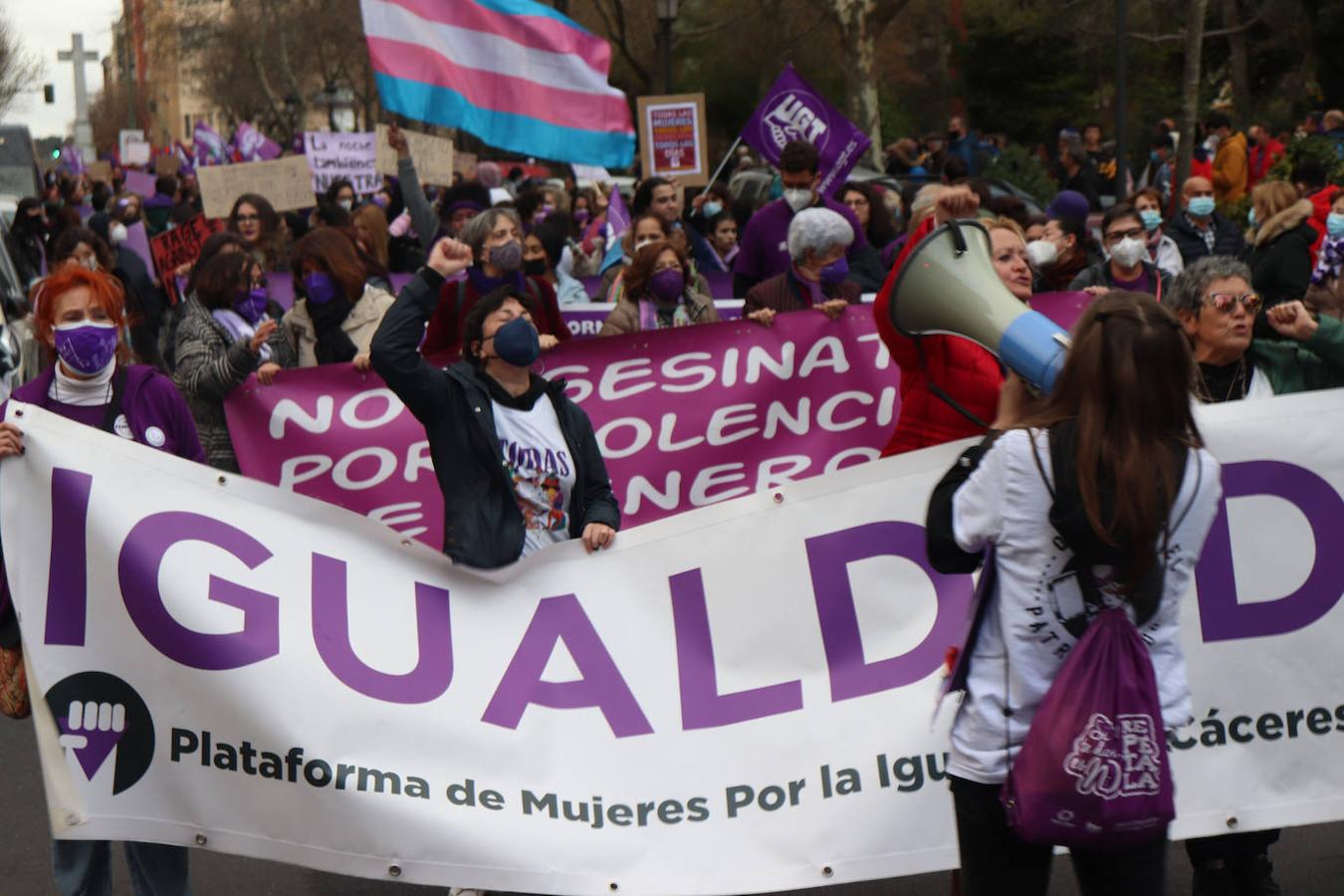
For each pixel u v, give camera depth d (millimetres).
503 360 4578
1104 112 39344
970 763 3266
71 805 4133
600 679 4410
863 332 6719
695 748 4391
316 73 69500
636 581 4484
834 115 11344
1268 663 4488
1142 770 3088
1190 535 3193
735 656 4473
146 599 4215
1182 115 22656
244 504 4328
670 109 14562
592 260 13766
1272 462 4523
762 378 6703
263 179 13547
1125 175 23297
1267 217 9547
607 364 6641
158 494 4281
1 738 6590
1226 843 4562
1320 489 4527
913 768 4379
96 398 4336
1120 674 3109
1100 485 3088
